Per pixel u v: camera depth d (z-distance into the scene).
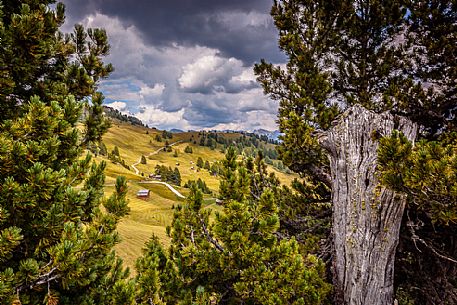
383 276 4.58
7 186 3.03
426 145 3.62
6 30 3.61
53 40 4.77
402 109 6.55
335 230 5.27
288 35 7.77
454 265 5.83
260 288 4.38
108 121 5.57
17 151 3.11
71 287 4.16
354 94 7.74
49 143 3.42
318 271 5.01
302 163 6.50
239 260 4.86
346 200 5.01
